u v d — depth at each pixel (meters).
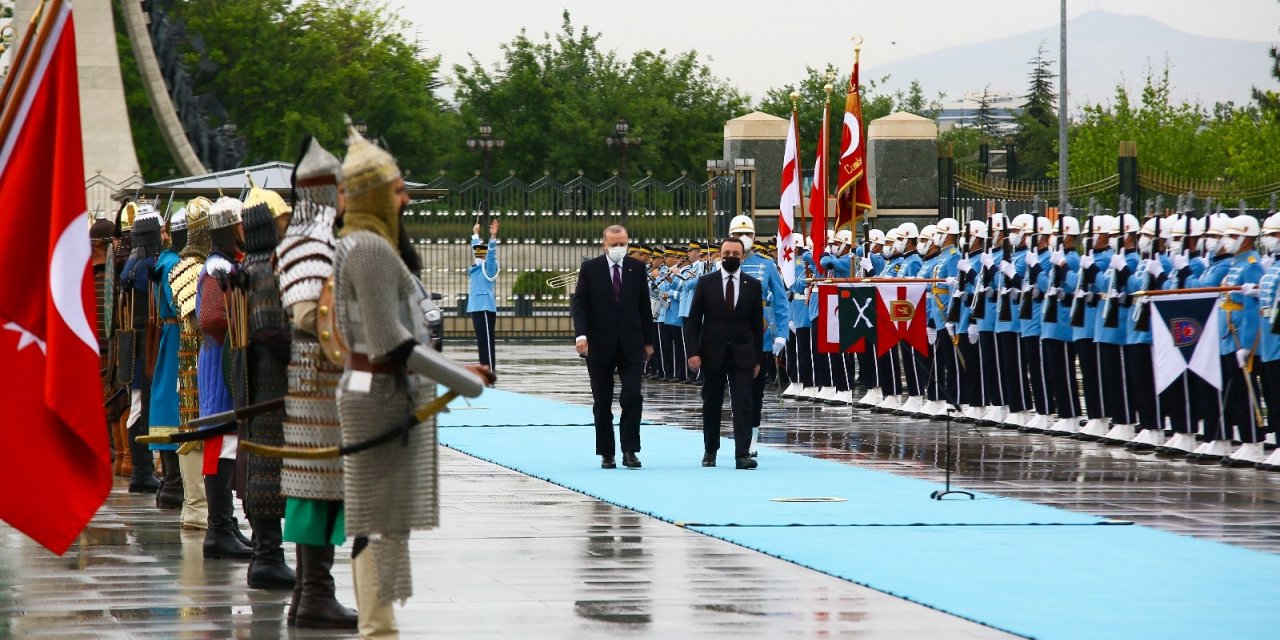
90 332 17.03
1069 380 37.91
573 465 31.30
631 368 30.88
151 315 24.53
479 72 138.62
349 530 14.24
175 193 50.28
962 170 63.81
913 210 68.50
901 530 22.94
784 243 48.94
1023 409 39.94
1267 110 110.06
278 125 124.56
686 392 52.94
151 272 24.36
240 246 20.86
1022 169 158.50
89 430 16.95
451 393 14.07
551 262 81.88
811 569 19.83
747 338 30.84
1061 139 76.38
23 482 17.03
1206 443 32.91
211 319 20.42
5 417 17.05
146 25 70.50
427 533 22.62
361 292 13.92
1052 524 23.61
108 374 29.22
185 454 21.59
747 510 24.95
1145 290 34.72
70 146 17.11
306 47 127.44
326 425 15.77
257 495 18.58
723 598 17.95
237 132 124.25
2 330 17.14
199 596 18.28
